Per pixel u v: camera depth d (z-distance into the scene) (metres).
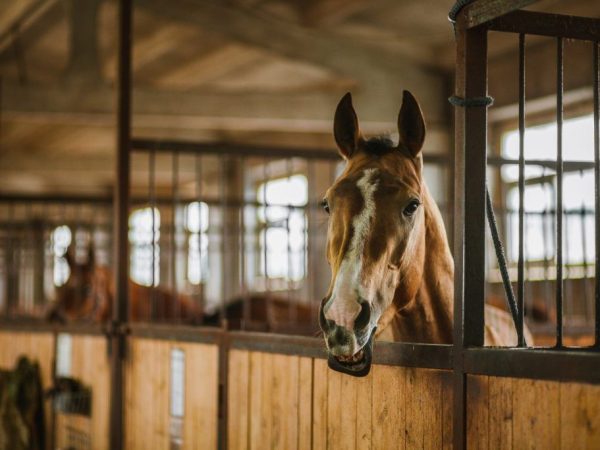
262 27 9.20
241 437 3.20
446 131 9.38
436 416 2.12
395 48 9.28
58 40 10.28
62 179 15.90
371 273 2.05
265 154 4.98
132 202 7.22
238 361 3.25
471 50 2.11
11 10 9.20
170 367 3.91
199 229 4.95
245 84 11.22
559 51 2.12
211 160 14.41
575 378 1.67
